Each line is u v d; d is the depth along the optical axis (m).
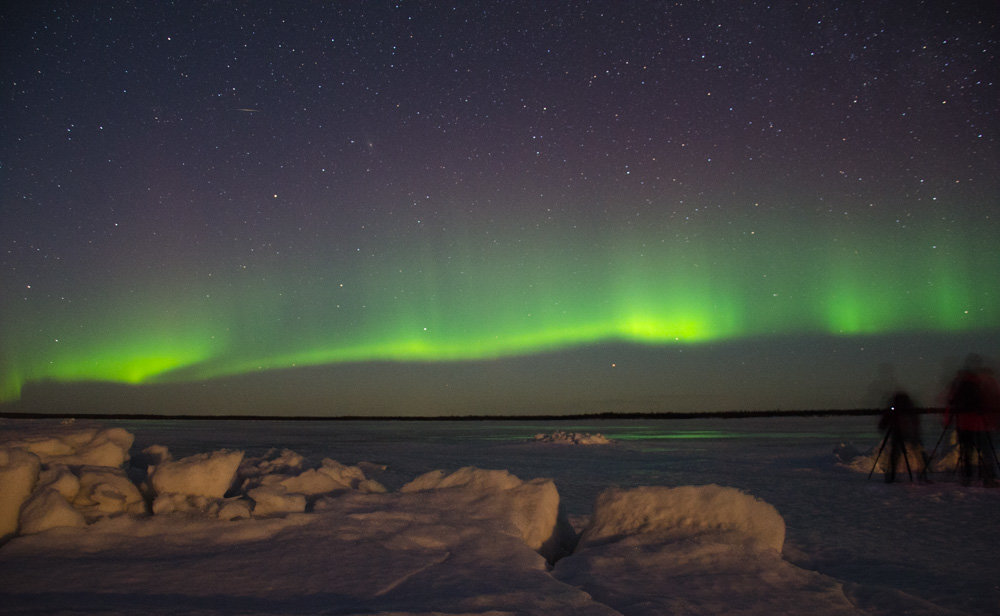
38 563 3.59
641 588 3.84
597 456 15.37
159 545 4.06
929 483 9.98
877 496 8.74
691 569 4.23
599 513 5.45
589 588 3.86
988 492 8.95
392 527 4.71
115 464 5.70
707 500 5.29
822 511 7.63
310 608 3.06
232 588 3.34
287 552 4.02
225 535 4.30
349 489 5.87
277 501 4.96
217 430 30.67
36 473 4.53
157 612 2.89
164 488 4.95
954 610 3.87
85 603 2.97
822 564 5.14
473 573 3.81
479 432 30.69
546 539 5.39
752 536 4.93
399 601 3.22
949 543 5.91
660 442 20.56
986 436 9.84
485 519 5.07
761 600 3.68
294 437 24.34
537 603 3.30
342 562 3.88
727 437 23.25
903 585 4.54
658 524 5.20
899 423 10.20
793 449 16.59
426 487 5.97
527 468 12.55
